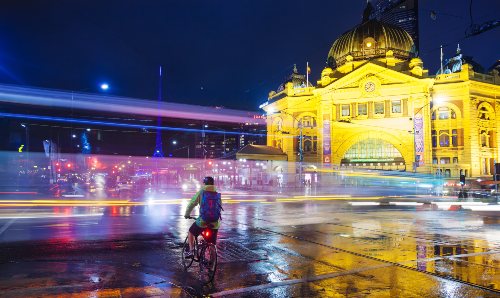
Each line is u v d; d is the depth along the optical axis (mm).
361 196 42438
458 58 65250
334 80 63812
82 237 12695
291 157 67125
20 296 6633
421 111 57812
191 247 8273
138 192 49344
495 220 18000
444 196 42969
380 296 6734
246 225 15906
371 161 61344
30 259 9461
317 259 9555
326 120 63250
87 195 41094
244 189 61312
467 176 57469
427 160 57375
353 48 66125
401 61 62875
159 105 81688
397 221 17469
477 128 58688
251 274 8172
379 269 8562
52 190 49000
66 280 7609
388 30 65938
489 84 59562
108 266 8781
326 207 25484
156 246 11180
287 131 68062
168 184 88438
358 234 13523
